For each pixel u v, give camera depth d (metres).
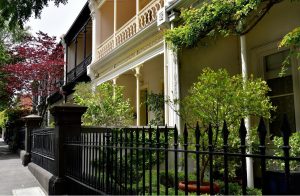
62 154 6.33
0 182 8.09
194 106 5.98
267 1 6.53
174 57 8.66
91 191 4.95
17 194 6.57
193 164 7.32
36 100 22.27
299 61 6.73
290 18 6.82
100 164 4.59
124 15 15.76
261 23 7.57
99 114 9.72
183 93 8.48
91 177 4.86
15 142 18.25
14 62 20.67
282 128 2.11
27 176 9.08
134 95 14.85
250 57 7.88
